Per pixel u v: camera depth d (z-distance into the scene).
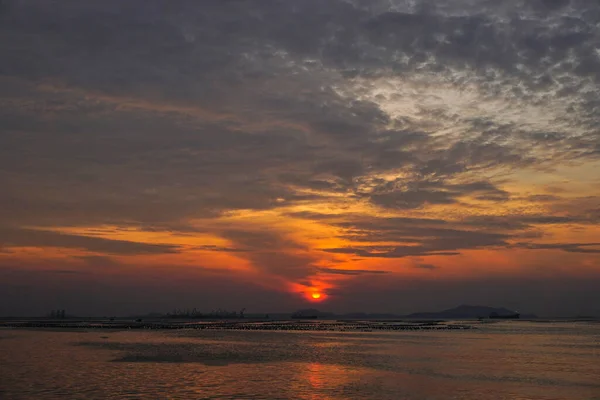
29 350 63.06
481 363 52.81
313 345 77.00
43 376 40.12
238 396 32.84
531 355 62.53
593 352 67.31
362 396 33.53
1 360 51.22
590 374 44.56
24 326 150.38
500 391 35.69
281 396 33.09
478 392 35.28
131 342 79.50
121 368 45.47
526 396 33.97
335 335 109.56
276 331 130.75
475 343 84.62
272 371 44.62
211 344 77.25
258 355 59.28
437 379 40.94
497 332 133.00
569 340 96.06
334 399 32.41
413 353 63.91
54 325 162.50
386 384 38.22
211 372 43.53
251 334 112.38
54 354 58.00
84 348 66.62
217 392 34.06
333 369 46.53
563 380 40.94
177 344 76.19
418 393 34.72
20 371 42.88
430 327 170.75
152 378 39.62
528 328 173.38
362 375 42.81
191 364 49.25
